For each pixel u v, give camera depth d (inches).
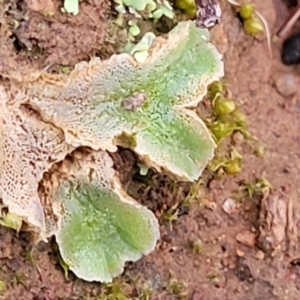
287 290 1.9
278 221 1.9
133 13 1.8
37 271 1.8
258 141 1.9
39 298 1.8
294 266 1.9
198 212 1.9
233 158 1.9
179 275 1.8
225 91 1.9
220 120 1.9
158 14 1.8
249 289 1.9
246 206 1.9
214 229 1.9
